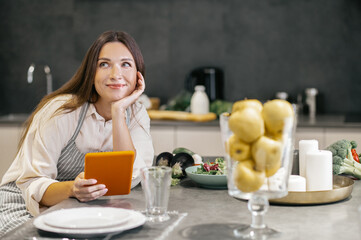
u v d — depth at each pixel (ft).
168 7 14.99
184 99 14.24
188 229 4.11
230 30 14.90
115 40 6.34
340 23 14.66
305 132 12.48
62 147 6.39
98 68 6.27
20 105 15.39
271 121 3.76
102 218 4.24
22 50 15.29
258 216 4.07
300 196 4.76
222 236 3.91
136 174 5.94
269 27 14.82
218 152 12.81
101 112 6.64
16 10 15.19
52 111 6.35
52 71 15.31
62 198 5.52
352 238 3.83
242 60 14.93
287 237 3.86
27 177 6.09
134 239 3.86
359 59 14.69
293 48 14.82
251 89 14.97
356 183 6.00
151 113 13.28
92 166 5.00
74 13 15.14
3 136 13.05
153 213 4.39
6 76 15.34
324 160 5.16
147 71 15.15
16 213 6.16
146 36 15.08
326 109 14.87
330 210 4.67
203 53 15.01
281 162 3.86
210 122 12.87
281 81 14.89
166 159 6.38
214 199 5.19
